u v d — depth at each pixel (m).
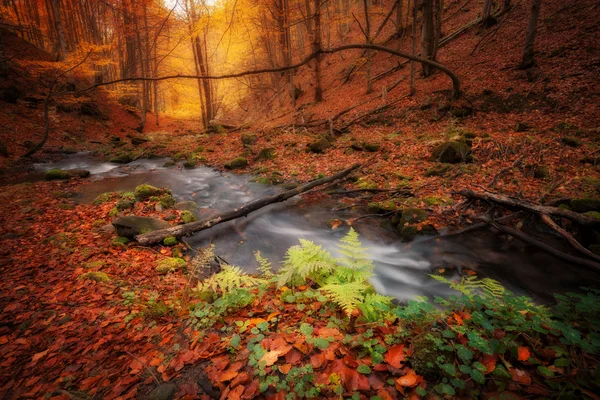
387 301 3.18
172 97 38.97
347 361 2.46
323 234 6.58
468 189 6.71
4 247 5.63
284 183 10.17
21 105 18.64
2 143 14.46
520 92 12.27
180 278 4.64
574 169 7.36
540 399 1.93
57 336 3.27
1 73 18.58
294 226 7.06
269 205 8.35
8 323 3.53
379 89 19.47
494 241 5.61
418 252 5.53
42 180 11.62
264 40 25.97
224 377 2.44
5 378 2.73
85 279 4.43
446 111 13.39
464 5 21.92
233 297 3.55
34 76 20.72
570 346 2.40
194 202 8.73
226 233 6.77
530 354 2.37
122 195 8.70
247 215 7.76
